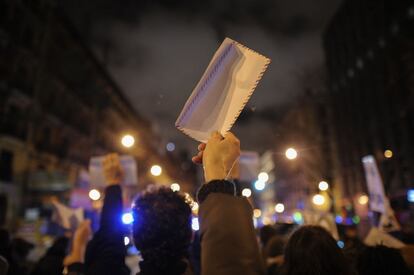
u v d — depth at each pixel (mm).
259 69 1427
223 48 1471
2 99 27828
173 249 1648
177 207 1705
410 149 23922
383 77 27844
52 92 35156
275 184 54188
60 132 37188
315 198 5453
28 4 30188
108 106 47438
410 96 24547
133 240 1723
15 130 29828
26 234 20312
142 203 1719
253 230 1248
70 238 5188
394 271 2797
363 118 31000
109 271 2354
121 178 2738
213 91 1481
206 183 1350
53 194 30062
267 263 4523
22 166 30359
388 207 4871
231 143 1421
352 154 32750
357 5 32031
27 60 30438
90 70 42250
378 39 28484
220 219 1221
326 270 2219
